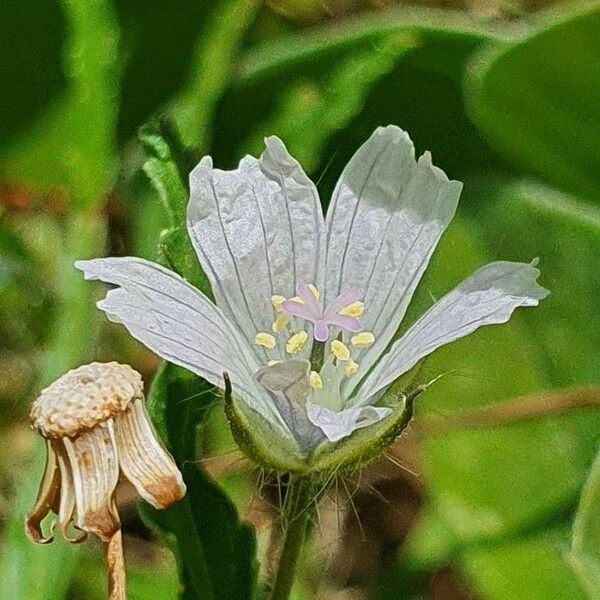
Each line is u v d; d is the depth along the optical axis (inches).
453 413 3.1
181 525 2.1
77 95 2.9
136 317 1.8
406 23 3.1
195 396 2.1
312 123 3.0
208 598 2.1
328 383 2.1
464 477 3.0
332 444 1.9
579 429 3.1
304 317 2.0
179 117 3.0
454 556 3.1
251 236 2.1
